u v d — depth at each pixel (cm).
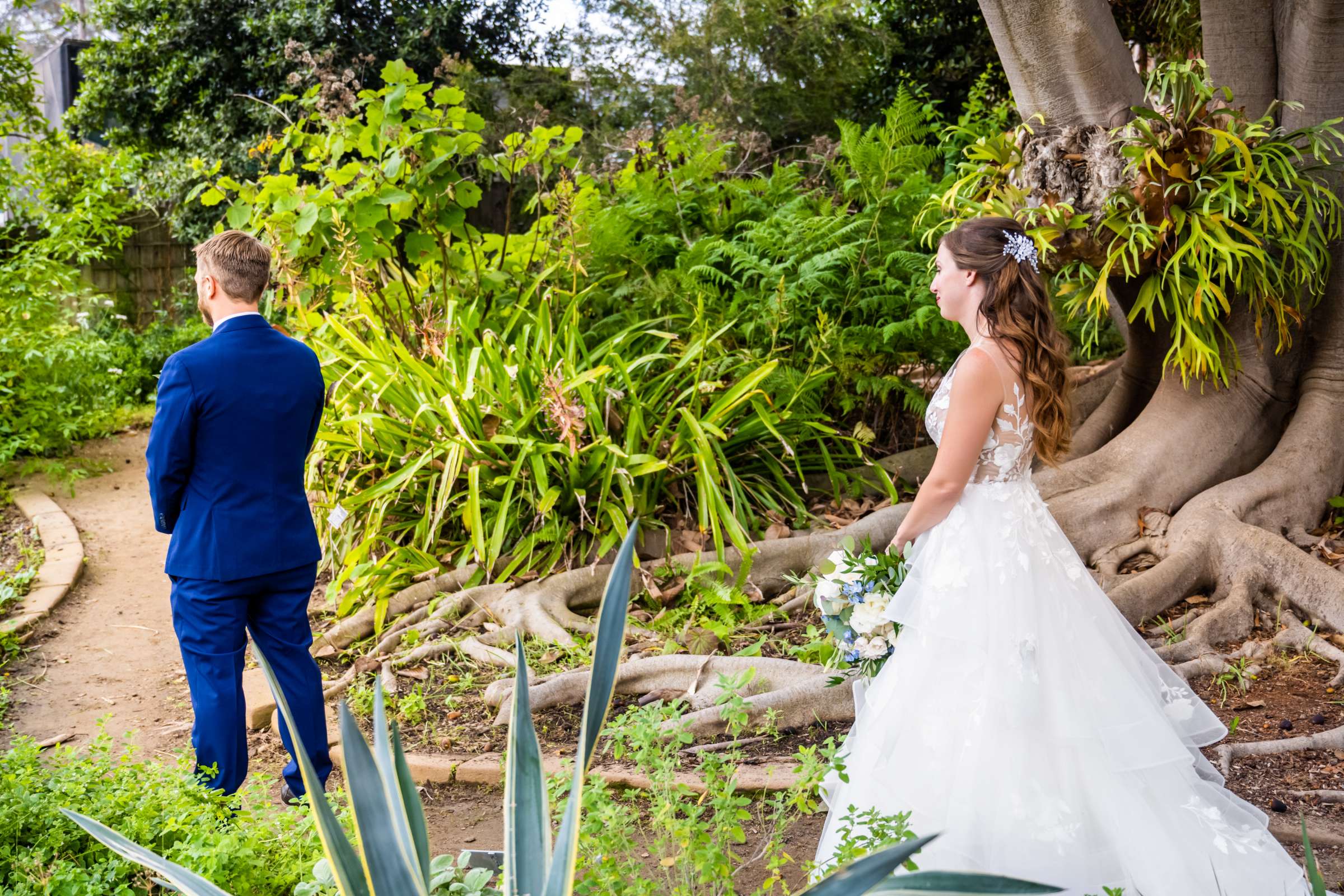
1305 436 486
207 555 285
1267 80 484
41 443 778
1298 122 472
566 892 161
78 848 244
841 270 564
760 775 314
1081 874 225
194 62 1082
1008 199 430
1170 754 228
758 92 1177
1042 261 418
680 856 216
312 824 237
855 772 247
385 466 498
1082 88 424
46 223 863
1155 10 724
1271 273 459
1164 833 226
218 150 1095
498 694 372
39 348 805
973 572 236
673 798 233
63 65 1438
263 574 291
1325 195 466
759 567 469
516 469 465
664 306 599
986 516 239
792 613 450
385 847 164
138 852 175
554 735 353
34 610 487
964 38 1103
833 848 245
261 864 230
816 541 477
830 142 678
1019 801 226
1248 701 363
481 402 495
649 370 551
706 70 1181
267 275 299
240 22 1084
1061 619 238
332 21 1064
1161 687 260
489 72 1206
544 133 582
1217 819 236
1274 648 396
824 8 1155
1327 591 411
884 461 561
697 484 490
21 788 251
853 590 256
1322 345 498
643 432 490
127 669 433
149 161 1155
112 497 699
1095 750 229
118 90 1130
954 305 246
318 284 562
